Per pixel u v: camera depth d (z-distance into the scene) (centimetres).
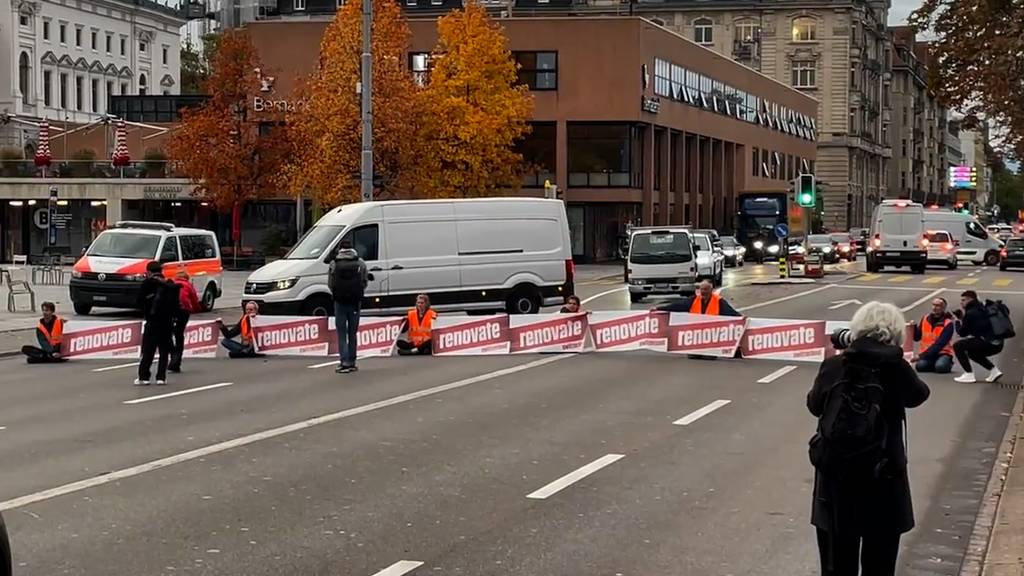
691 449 1272
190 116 5734
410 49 6475
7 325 2838
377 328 2198
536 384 1798
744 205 7038
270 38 6544
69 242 6188
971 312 1858
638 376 1902
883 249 5291
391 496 1034
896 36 14225
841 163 11462
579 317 2233
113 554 845
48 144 6969
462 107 5328
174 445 1273
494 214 2809
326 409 1536
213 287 3472
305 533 904
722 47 11456
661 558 848
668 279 3619
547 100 6500
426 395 1673
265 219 6338
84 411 1528
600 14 11444
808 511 994
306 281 2612
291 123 5375
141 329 2225
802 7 11350
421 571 806
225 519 947
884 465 629
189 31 15738
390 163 5009
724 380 1856
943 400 1675
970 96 2408
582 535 909
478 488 1070
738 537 909
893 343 642
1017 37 2284
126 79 12206
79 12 11456
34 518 950
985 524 962
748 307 3372
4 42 10569
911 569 836
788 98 10238
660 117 6919
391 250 2694
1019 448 1273
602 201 6531
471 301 2770
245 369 2008
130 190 6097
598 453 1245
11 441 1300
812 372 1959
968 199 16488
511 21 6481
